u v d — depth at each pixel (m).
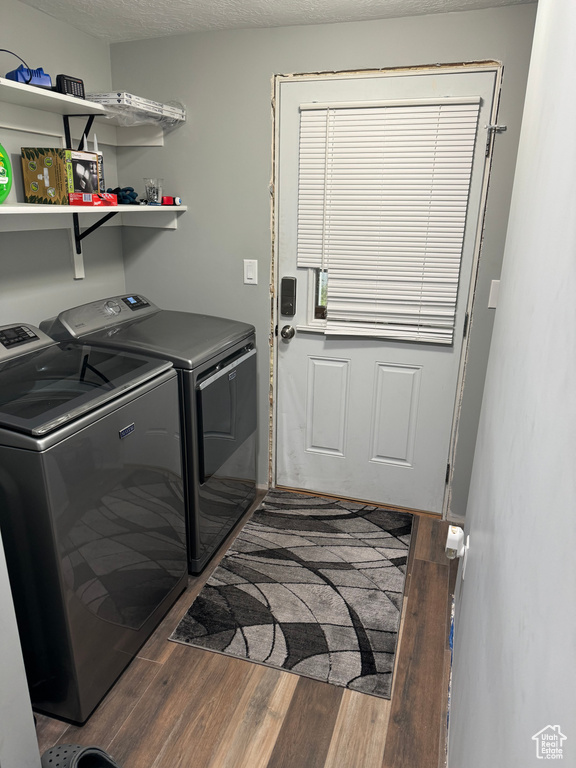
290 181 2.56
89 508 1.55
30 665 1.60
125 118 2.37
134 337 2.21
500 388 1.16
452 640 1.83
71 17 2.25
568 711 0.33
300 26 2.35
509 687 0.57
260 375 2.86
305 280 2.69
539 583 0.47
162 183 2.73
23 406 1.50
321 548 2.49
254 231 2.66
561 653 0.37
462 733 1.05
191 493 2.19
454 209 2.38
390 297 2.57
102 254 2.74
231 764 1.52
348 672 1.83
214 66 2.50
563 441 0.44
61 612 1.49
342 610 2.11
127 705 1.70
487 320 2.45
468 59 2.20
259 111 2.50
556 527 0.43
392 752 1.56
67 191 2.03
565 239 0.56
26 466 1.37
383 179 2.44
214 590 2.21
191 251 2.79
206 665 1.85
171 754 1.55
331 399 2.81
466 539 1.66
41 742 1.57
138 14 2.21
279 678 1.81
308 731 1.62
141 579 1.87
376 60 2.31
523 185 1.25
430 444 2.70
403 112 2.34
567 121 0.64
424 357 2.60
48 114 2.24
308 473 2.97
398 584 2.26
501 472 0.91
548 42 1.00
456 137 2.30
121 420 1.66
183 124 2.62
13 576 1.50
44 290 2.38
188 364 2.02
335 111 2.41
